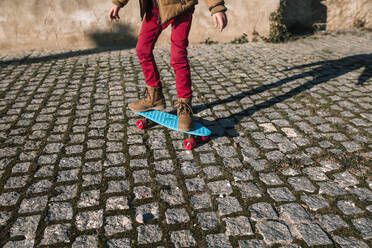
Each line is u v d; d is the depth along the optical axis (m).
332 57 5.79
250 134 3.17
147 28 2.73
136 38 6.81
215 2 2.40
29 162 2.68
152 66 2.96
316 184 2.44
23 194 2.30
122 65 5.44
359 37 7.33
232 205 2.22
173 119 3.11
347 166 2.64
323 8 7.83
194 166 2.65
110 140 3.04
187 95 2.82
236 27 6.92
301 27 7.85
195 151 2.87
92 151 2.85
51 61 5.70
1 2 6.05
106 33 6.65
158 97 3.14
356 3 7.91
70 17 6.39
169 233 1.98
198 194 2.33
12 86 4.44
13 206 2.19
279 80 4.68
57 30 6.46
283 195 2.32
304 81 4.61
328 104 3.84
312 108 3.74
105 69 5.23
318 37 7.40
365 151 2.87
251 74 4.95
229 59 5.77
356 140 3.05
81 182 2.44
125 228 2.02
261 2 6.70
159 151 2.87
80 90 4.30
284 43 6.89
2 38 6.33
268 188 2.40
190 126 2.82
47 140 3.02
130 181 2.46
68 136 3.10
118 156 2.78
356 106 3.78
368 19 8.17
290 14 7.64
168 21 2.45
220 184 2.44
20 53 6.25
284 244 1.90
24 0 6.11
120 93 4.20
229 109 3.74
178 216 2.12
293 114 3.60
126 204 2.22
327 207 2.20
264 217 2.12
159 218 2.10
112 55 6.07
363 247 1.88
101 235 1.96
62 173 2.54
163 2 2.41
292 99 4.00
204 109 3.75
